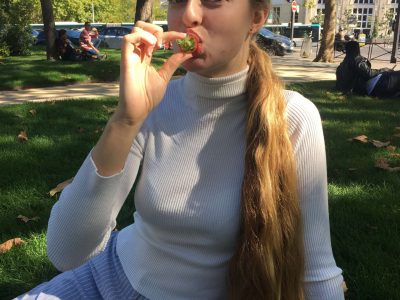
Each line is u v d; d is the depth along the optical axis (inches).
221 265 61.9
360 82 383.2
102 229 58.7
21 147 213.6
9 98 390.6
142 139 64.4
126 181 63.1
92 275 69.9
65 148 211.5
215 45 56.7
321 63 753.6
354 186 166.4
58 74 492.1
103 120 273.6
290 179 58.9
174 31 57.7
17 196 158.2
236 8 56.2
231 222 59.9
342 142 223.3
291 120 61.4
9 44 850.1
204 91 61.4
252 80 61.5
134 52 54.1
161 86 55.2
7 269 117.3
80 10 2180.1
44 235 132.1
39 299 66.8
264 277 58.2
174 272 63.7
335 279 62.7
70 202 56.6
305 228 61.6
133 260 67.0
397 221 140.0
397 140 228.7
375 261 117.5
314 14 2591.0
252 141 59.4
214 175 61.3
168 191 61.7
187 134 62.9
